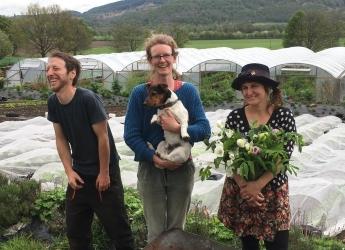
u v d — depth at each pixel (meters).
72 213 2.63
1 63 27.80
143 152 2.39
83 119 2.49
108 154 2.52
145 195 2.49
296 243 2.97
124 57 17.62
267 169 2.16
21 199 3.61
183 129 2.32
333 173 4.84
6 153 5.74
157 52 2.36
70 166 2.61
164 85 2.31
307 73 14.03
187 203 2.51
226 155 2.21
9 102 13.42
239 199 2.29
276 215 2.22
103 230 3.09
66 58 2.46
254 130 2.18
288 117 2.25
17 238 3.16
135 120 2.44
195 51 16.48
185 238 2.13
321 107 11.54
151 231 2.49
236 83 2.31
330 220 3.77
